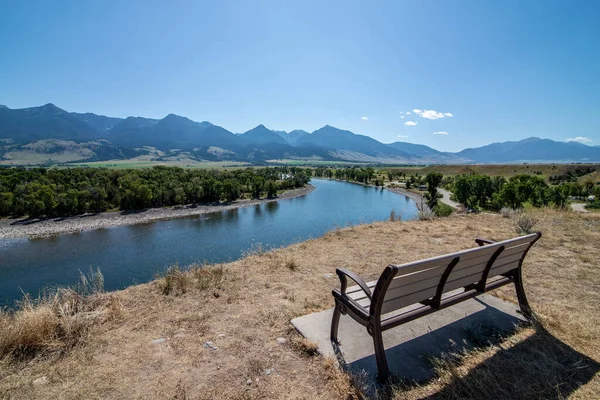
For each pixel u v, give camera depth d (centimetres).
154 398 233
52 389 243
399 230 820
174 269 493
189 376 259
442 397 233
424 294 276
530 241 346
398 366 270
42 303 363
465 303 394
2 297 2264
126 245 3619
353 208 6338
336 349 293
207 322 349
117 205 6178
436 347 300
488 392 238
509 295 425
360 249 649
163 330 332
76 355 286
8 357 276
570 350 294
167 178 8006
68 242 3778
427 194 7694
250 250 675
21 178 6581
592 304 392
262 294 425
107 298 406
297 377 258
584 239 700
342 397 235
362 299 304
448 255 252
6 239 3938
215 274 494
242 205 6881
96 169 9038
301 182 11150
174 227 4616
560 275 494
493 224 898
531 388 242
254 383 251
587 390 240
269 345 304
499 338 312
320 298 414
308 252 629
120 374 260
